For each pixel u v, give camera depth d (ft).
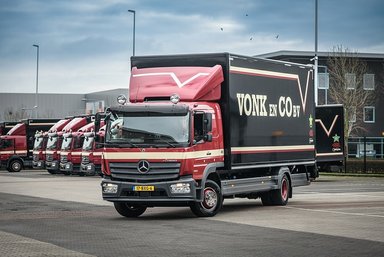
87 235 47.47
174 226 52.85
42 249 40.60
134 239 45.21
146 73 62.64
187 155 57.31
